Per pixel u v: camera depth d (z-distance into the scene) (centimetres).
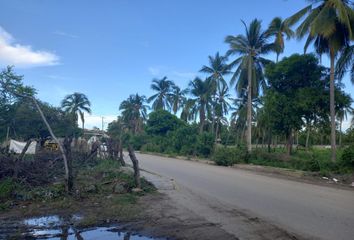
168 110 6900
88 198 1130
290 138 3238
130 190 1282
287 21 2558
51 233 777
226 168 2570
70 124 3006
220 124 6725
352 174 1900
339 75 2522
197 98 5628
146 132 6381
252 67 3594
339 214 965
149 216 923
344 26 2317
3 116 2488
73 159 2112
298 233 771
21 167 1300
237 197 1227
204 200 1156
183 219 894
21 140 2902
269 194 1312
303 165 2286
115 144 2588
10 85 1591
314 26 2267
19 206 1016
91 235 766
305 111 2984
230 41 3622
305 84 3091
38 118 2616
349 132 2769
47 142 3067
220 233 769
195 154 3919
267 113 3152
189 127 4494
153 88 7112
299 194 1331
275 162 2625
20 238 743
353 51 2369
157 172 2069
